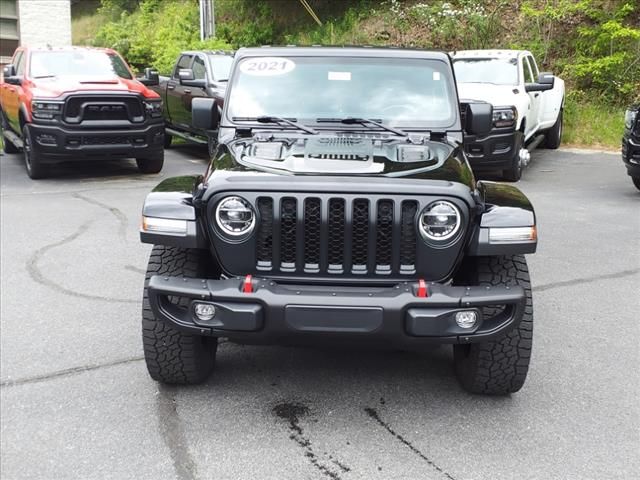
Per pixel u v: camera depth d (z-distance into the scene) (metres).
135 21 31.45
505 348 3.95
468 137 9.53
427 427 3.89
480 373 4.05
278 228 3.74
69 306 5.76
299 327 3.58
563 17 17.67
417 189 3.70
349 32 21.25
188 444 3.72
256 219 3.74
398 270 3.77
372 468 3.49
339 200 3.72
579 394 4.26
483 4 19.72
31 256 7.11
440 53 5.12
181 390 4.32
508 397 4.23
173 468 3.50
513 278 3.95
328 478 3.41
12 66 12.09
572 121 16.36
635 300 5.88
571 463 3.53
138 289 6.19
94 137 11.05
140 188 10.75
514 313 3.68
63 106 10.83
